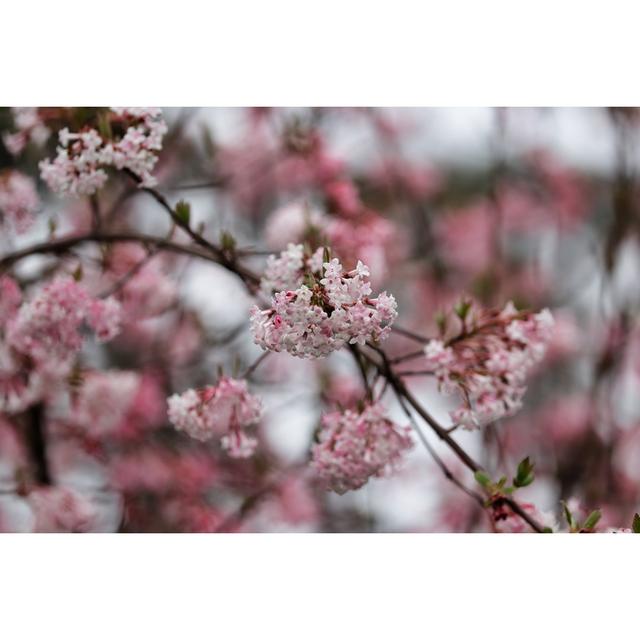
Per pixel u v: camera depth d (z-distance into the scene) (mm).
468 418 861
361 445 863
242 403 885
